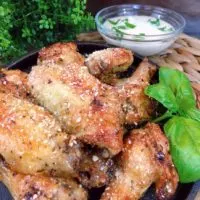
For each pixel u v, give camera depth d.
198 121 0.23
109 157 0.21
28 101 0.23
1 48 0.29
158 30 0.34
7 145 0.20
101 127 0.21
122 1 0.41
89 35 0.35
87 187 0.21
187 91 0.24
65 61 0.26
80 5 0.32
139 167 0.21
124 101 0.24
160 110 0.25
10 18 0.30
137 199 0.21
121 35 0.32
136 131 0.22
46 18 0.31
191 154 0.21
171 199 0.22
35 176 0.20
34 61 0.28
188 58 0.33
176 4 0.41
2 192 0.22
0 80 0.24
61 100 0.22
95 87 0.23
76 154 0.21
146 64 0.26
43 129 0.21
